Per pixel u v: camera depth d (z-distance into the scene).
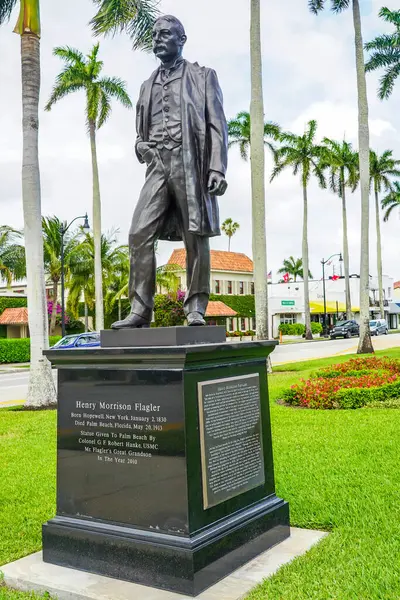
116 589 3.64
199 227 4.33
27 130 12.41
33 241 12.54
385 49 28.66
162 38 4.41
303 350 30.83
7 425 10.20
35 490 5.99
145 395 3.81
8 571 3.97
